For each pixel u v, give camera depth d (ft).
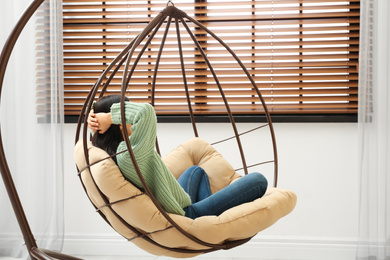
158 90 10.41
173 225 5.46
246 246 10.14
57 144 9.73
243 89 10.30
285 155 10.06
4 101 9.66
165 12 6.44
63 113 9.81
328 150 10.00
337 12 9.86
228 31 10.03
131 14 10.18
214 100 10.23
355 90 9.97
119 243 10.32
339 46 10.11
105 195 5.66
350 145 9.95
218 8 10.20
